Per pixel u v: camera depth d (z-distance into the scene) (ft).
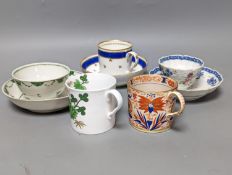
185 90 3.78
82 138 3.41
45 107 3.61
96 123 3.40
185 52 5.80
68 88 3.34
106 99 3.31
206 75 4.34
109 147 3.28
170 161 3.09
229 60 5.39
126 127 3.57
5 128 3.60
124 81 4.22
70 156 3.16
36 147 3.30
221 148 3.25
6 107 3.99
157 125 3.41
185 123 3.64
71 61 5.55
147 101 3.30
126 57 4.21
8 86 3.95
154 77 3.59
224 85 4.44
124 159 3.12
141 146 3.28
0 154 3.21
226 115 3.78
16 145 3.33
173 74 3.83
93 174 2.93
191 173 2.94
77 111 3.36
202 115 3.78
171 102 3.34
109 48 4.48
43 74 4.05
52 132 3.52
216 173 2.94
